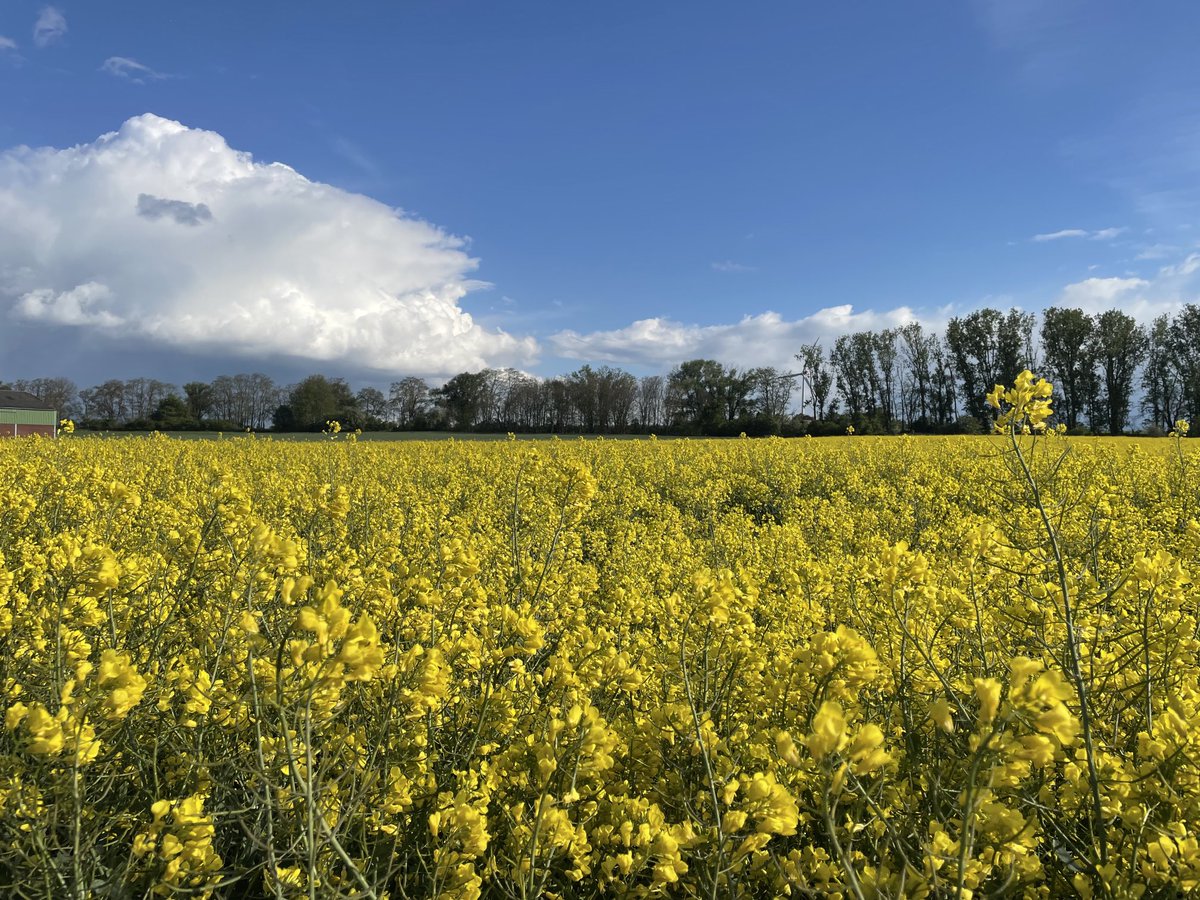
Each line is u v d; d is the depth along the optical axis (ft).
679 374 219.82
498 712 9.29
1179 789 6.26
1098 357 196.44
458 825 6.62
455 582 11.18
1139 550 21.04
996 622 10.42
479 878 6.46
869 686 9.17
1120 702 8.72
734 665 9.16
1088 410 198.59
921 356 225.35
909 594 8.80
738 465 61.52
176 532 15.92
